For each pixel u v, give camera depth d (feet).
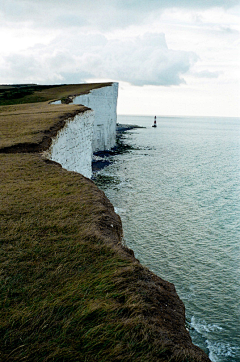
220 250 89.04
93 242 26.78
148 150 320.50
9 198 36.32
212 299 67.31
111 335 16.25
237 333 57.98
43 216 31.65
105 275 21.84
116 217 35.19
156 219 112.16
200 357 16.53
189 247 90.53
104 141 291.17
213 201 135.95
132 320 17.26
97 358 14.76
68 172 50.55
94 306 18.19
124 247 27.96
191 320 61.00
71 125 100.63
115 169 206.59
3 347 15.16
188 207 126.82
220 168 220.23
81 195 38.63
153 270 77.71
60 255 24.22
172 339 17.16
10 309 17.84
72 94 225.97
